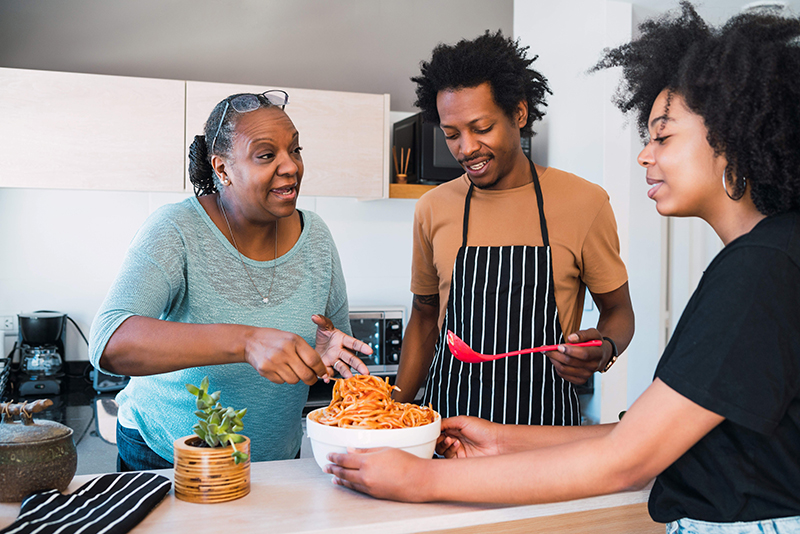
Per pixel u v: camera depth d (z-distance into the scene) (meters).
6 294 2.57
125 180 2.36
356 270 2.96
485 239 1.45
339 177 2.58
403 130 2.82
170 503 0.91
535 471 0.82
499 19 3.14
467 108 1.27
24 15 2.55
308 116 2.53
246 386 1.26
